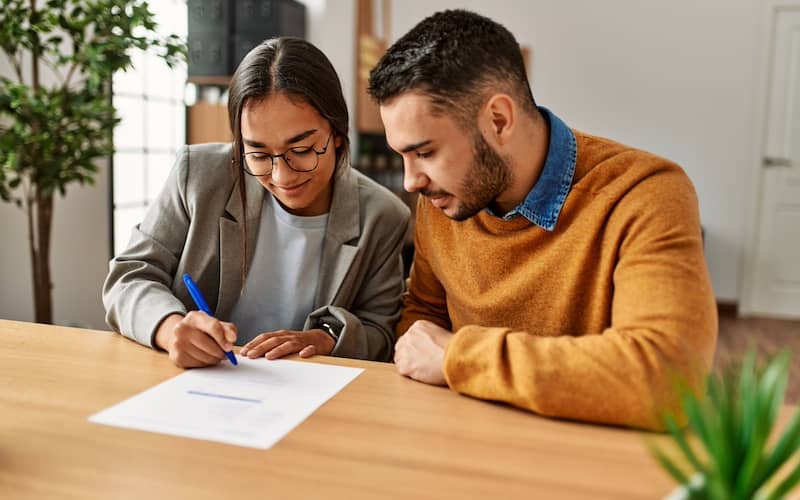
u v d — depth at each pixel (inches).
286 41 48.6
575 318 44.1
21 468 28.4
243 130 47.8
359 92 185.8
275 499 26.2
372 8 188.7
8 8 103.7
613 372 33.6
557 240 43.8
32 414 34.0
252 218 55.7
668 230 39.1
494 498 26.5
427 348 40.1
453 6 198.7
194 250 54.9
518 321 45.8
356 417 34.3
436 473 28.5
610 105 203.5
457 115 37.0
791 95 195.0
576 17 202.1
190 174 55.4
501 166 39.7
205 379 39.7
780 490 19.2
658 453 19.9
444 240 49.4
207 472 28.3
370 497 26.4
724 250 202.1
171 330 44.3
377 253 57.5
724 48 195.5
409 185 38.9
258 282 56.6
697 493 18.8
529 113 41.3
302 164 47.9
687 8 196.1
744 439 19.4
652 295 36.8
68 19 110.7
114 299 50.0
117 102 142.8
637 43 199.9
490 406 36.1
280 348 44.9
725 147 198.5
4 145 101.9
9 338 47.3
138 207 150.4
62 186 109.3
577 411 33.7
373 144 189.3
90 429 32.4
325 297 55.7
